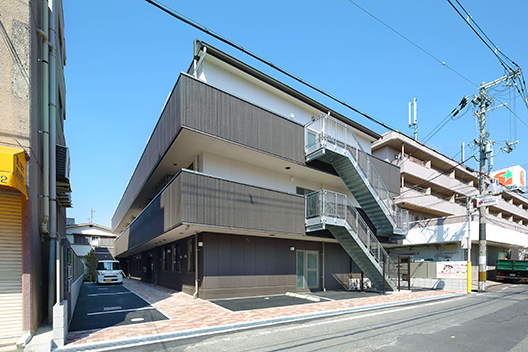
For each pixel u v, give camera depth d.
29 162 6.32
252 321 7.73
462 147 22.77
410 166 26.44
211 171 12.20
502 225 24.00
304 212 13.52
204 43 11.70
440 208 27.98
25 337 5.77
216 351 5.59
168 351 5.60
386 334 6.80
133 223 20.48
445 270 17.88
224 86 12.75
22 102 6.37
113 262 20.89
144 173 16.30
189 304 10.60
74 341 5.98
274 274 13.67
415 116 32.59
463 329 7.38
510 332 7.13
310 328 7.34
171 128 10.83
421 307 10.75
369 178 14.68
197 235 12.34
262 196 12.09
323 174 15.13
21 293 6.07
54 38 8.34
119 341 6.01
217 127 10.69
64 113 13.98
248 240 13.12
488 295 14.84
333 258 16.73
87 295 13.80
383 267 13.59
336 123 14.63
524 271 21.31
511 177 20.83
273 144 12.48
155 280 19.19
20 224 6.24
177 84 10.34
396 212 15.58
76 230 35.62
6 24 6.32
